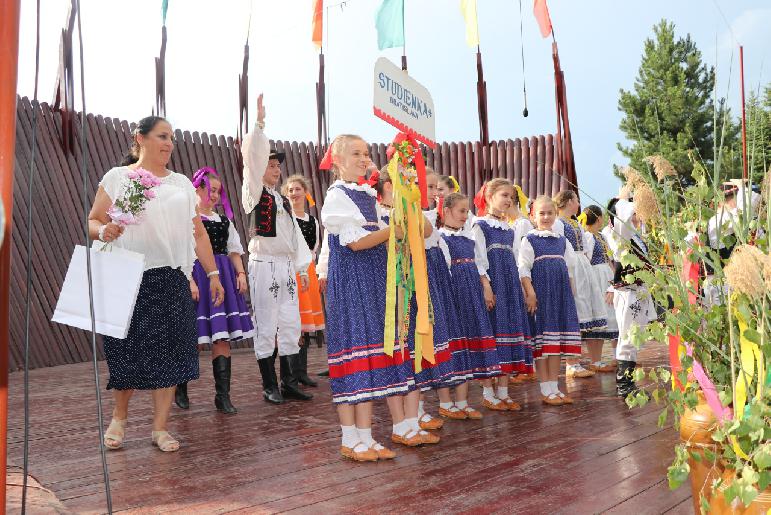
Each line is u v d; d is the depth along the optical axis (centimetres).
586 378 598
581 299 599
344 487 290
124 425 369
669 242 217
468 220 466
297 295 518
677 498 264
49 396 551
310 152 1061
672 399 205
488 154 1059
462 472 309
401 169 354
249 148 487
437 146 1134
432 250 423
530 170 1084
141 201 336
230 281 487
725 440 194
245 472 316
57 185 806
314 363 757
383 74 341
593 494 272
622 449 344
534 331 495
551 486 284
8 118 119
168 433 369
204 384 611
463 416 437
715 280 213
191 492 285
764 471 176
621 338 492
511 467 316
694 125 2055
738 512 187
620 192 227
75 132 830
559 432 388
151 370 349
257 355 507
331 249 349
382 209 390
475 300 454
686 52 2570
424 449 356
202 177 487
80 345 814
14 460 340
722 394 194
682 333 210
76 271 326
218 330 468
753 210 221
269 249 508
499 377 473
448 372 397
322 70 972
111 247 343
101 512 259
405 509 259
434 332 394
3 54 119
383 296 347
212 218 488
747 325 197
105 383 620
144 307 349
